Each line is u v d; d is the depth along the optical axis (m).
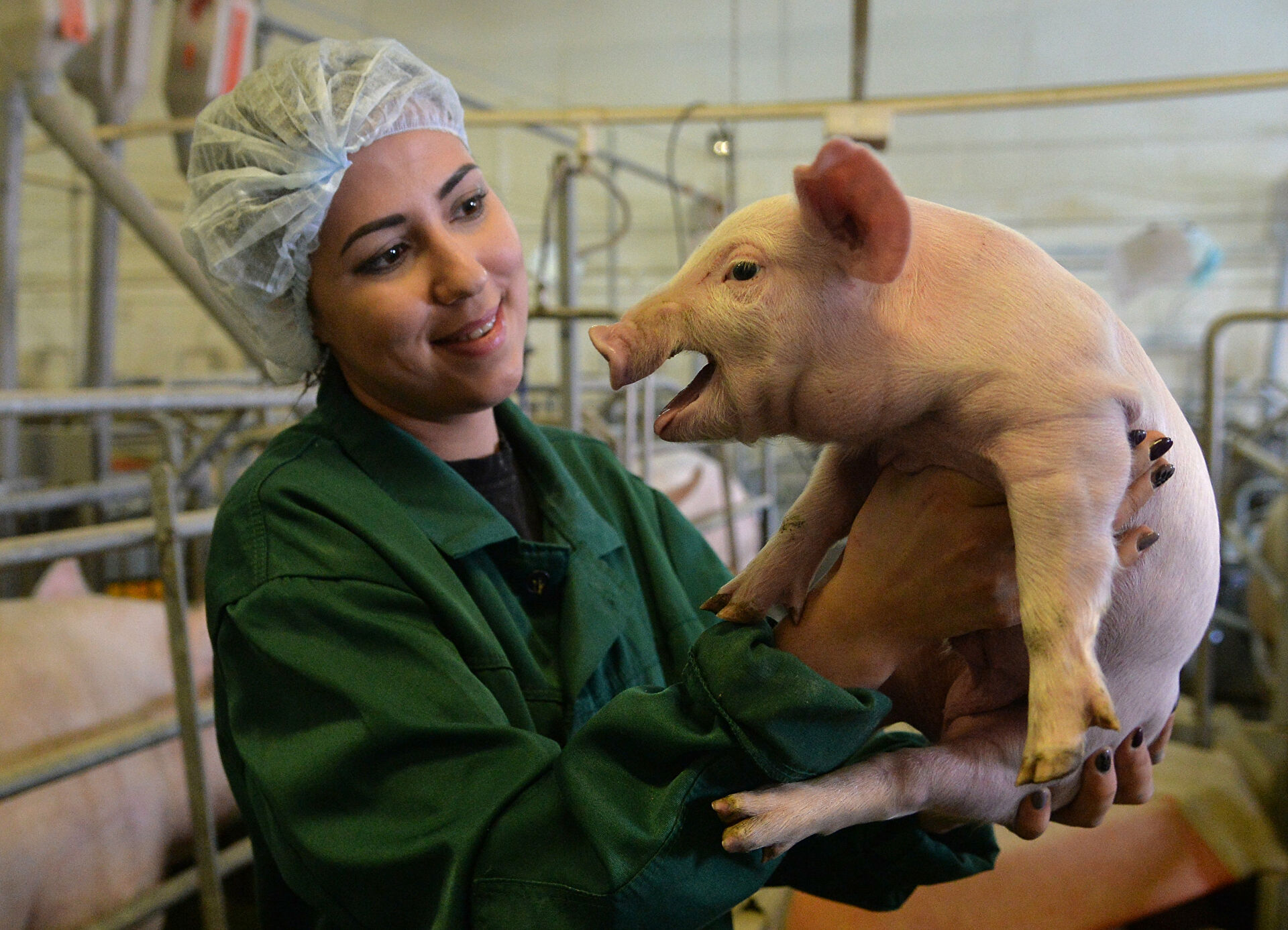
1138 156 8.04
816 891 1.07
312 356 1.10
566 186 2.77
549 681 0.97
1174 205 8.06
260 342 1.07
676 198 3.03
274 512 0.91
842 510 0.89
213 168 0.99
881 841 1.01
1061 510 0.69
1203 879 2.11
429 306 0.92
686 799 0.73
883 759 0.79
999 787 0.82
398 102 0.91
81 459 3.95
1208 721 2.52
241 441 2.96
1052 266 0.79
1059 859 2.00
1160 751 0.97
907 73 8.07
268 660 0.84
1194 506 0.84
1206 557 0.86
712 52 7.98
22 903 1.70
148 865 1.94
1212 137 7.90
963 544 0.78
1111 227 8.16
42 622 1.91
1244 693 3.67
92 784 1.84
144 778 1.94
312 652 0.83
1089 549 0.69
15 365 3.27
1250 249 7.87
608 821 0.71
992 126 8.12
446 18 7.93
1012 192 8.26
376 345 0.94
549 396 5.49
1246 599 3.97
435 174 0.93
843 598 0.82
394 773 0.79
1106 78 7.89
